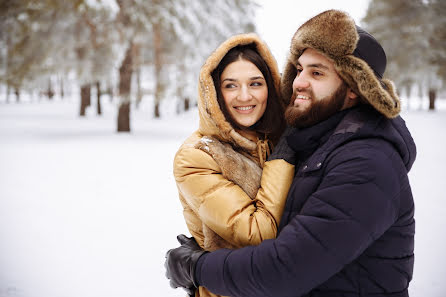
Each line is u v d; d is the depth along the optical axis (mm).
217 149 1252
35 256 3227
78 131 13828
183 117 22859
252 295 952
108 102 37031
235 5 14664
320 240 873
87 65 14188
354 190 877
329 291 967
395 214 914
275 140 1521
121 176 6297
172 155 8484
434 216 4117
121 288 2709
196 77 13031
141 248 3400
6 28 12555
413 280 2750
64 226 3949
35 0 11773
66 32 14000
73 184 5734
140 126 16281
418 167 6809
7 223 4031
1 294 2584
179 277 1168
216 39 13352
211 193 1181
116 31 12180
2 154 8555
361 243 870
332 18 1018
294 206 1032
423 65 23250
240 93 1347
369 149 922
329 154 984
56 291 2660
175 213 4383
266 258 916
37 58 13586
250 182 1244
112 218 4203
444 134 11844
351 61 987
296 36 1099
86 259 3182
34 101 41719
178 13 12078
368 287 958
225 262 998
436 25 22375
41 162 7605
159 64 13367
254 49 1430
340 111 1075
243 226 1114
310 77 1072
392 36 22859
